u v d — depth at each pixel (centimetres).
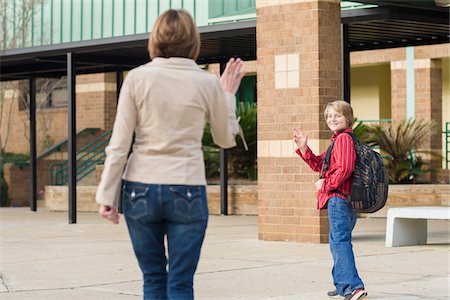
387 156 2347
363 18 1684
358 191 855
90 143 3014
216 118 581
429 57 2680
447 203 2138
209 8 2002
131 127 562
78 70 2520
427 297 909
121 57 2311
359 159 859
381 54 2777
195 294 945
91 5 2198
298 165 1461
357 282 855
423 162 2369
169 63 565
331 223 868
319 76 1434
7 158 3234
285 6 1473
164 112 560
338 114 869
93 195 2577
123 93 564
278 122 1483
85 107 3316
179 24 568
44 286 1016
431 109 2686
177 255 563
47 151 3153
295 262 1210
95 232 1806
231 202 2342
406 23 1770
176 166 559
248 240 1538
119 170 563
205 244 1470
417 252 1322
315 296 922
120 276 1098
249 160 2486
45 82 3441
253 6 1955
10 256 1328
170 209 557
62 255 1341
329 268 1145
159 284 578
